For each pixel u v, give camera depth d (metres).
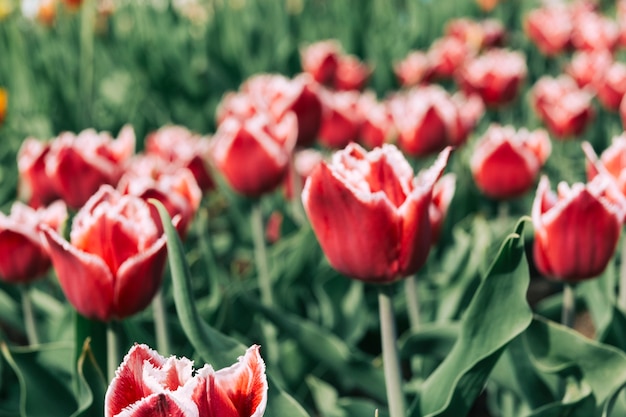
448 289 1.08
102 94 2.25
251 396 0.52
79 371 0.75
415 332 0.87
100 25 2.46
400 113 1.27
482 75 1.66
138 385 0.52
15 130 1.90
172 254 0.68
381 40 2.43
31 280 0.88
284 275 1.12
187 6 2.87
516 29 2.95
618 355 0.77
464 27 2.43
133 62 2.32
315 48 1.78
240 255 1.39
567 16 2.29
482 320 0.73
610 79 1.56
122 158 1.03
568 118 1.46
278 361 1.06
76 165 0.95
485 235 1.13
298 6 2.70
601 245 0.76
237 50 2.37
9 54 2.10
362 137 1.29
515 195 1.13
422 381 1.00
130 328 0.83
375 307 1.19
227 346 0.71
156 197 0.80
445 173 1.50
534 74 2.41
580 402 0.78
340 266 0.70
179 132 1.25
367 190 0.67
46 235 0.70
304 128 1.11
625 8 2.41
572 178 1.60
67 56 2.14
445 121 1.21
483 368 0.73
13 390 1.07
